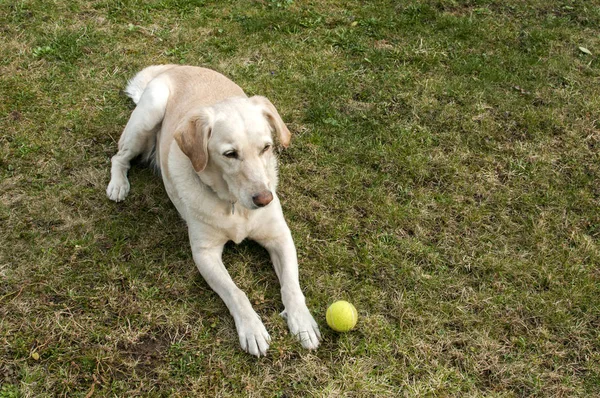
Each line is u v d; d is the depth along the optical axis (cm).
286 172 257
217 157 213
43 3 324
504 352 212
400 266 230
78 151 261
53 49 300
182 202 225
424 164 261
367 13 333
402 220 244
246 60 304
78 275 225
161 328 214
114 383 202
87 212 242
